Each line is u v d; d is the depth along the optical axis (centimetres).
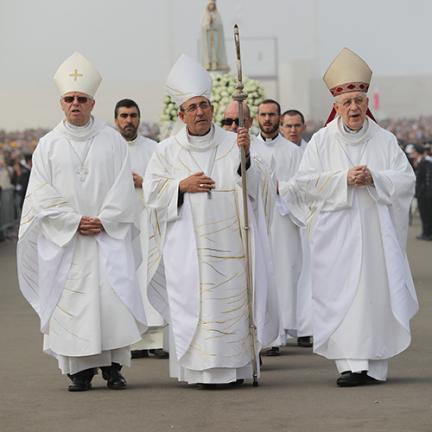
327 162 3155
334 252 3094
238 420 2639
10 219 9331
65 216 3094
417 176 8244
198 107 3081
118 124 3975
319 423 2584
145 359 3747
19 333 4288
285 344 3975
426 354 3584
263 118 4028
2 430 2622
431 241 8131
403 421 2584
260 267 3081
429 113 13438
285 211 3978
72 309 3089
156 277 3134
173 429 2570
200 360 3025
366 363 3031
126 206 3131
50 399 2967
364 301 3056
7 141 12525
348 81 3119
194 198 3058
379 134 3161
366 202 3102
